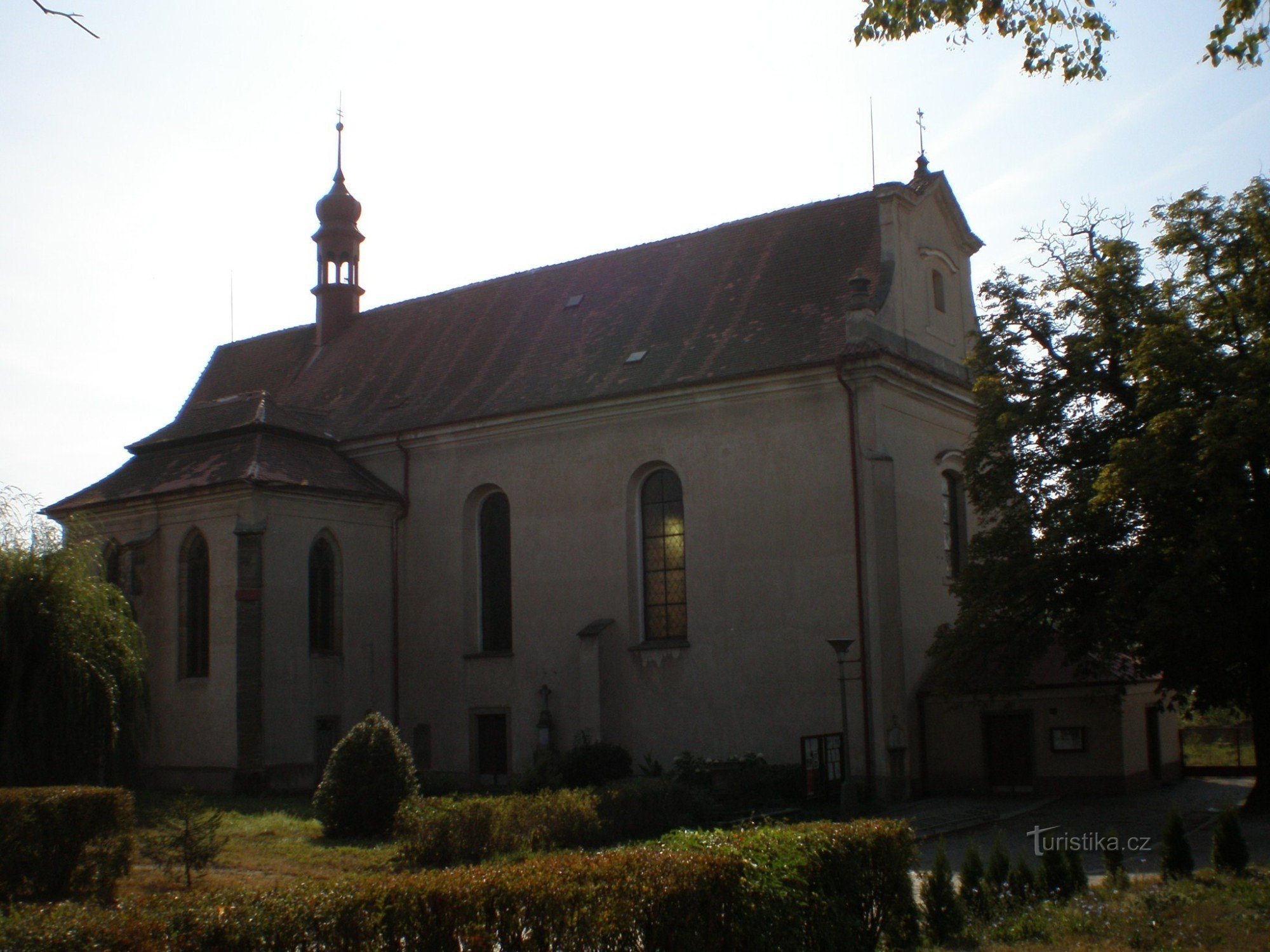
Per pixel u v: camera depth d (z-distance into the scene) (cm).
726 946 966
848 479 2741
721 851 1014
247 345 4634
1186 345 2228
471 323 3888
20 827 1548
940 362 3127
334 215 4350
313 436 3481
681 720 2898
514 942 893
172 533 3198
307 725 3114
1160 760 2944
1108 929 1238
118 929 809
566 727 3094
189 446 3438
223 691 3025
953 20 1407
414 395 3666
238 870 1841
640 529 3073
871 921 1160
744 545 2856
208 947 825
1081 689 2686
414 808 1897
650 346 3234
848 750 2628
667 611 3016
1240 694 2438
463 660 3300
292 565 3131
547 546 3181
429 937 887
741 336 3061
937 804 2592
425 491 3428
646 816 2094
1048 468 2555
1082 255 2623
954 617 3000
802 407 2820
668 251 3619
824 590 2739
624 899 926
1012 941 1223
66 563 2483
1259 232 2311
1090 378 2512
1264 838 1986
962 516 3141
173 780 3092
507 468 3281
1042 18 1380
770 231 3412
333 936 866
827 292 3056
